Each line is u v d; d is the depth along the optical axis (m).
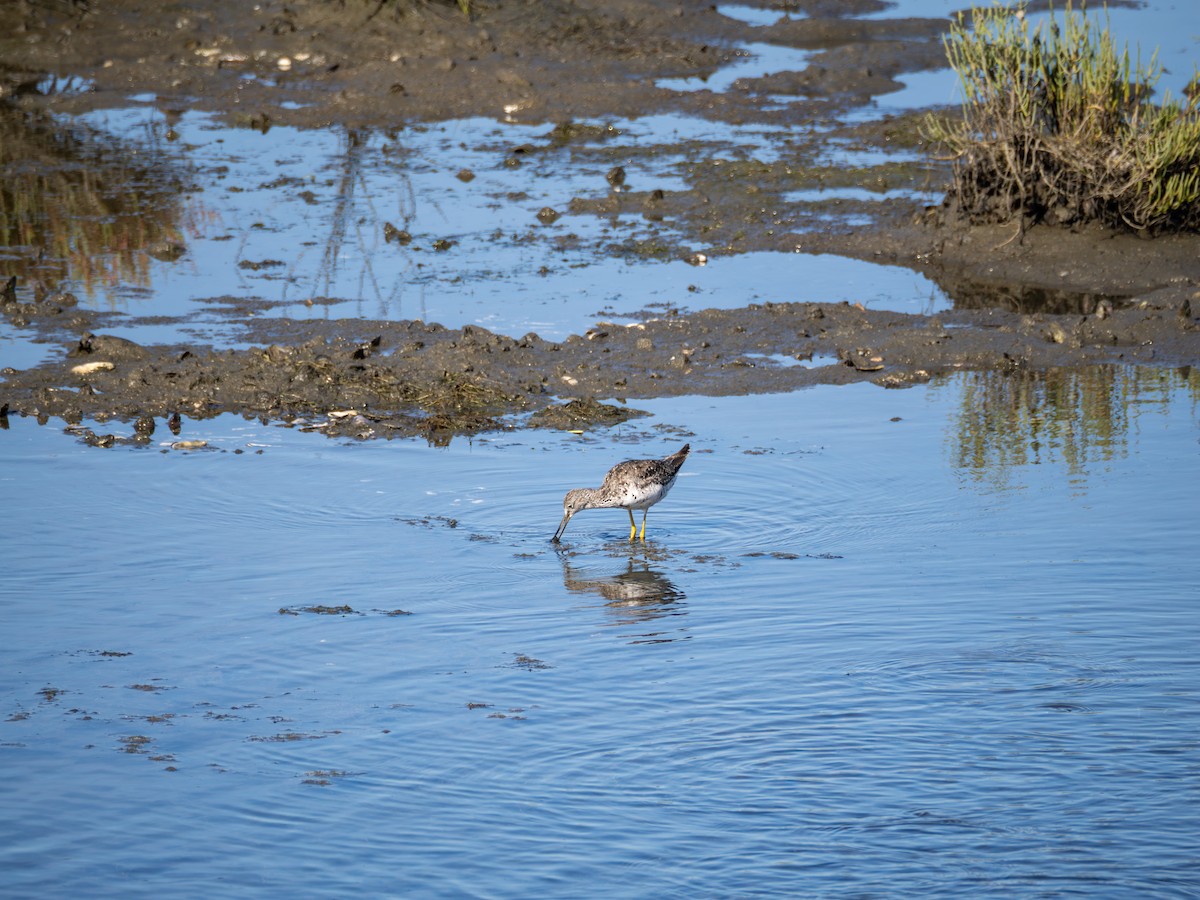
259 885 10.93
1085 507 17.86
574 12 45.88
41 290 26.77
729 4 50.44
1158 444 19.94
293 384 22.53
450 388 22.45
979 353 23.77
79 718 13.29
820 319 25.22
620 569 16.75
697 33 46.16
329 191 33.03
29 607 15.55
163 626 15.20
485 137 37.34
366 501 18.66
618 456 20.05
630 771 12.45
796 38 46.62
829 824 11.67
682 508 18.42
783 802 11.98
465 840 11.49
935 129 30.91
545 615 15.53
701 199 31.94
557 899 10.78
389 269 28.02
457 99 40.03
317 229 30.41
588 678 14.09
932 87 41.03
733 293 26.67
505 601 15.90
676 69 42.69
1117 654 14.21
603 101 39.75
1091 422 20.92
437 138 37.31
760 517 18.08
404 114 39.22
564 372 23.08
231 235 29.98
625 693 13.78
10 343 24.31
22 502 18.41
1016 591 15.66
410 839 11.51
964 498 18.33
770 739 12.91
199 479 19.31
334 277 27.58
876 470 19.34
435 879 11.02
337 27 43.66
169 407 22.00
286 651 14.67
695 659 14.45
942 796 12.02
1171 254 27.72
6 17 44.34
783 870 11.12
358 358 23.52
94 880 10.97
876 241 29.28
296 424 21.47
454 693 13.82
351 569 16.67
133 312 25.72
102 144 36.50
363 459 20.09
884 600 15.62
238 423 21.55
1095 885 10.87
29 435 20.92
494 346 23.77
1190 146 28.27
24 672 14.16
